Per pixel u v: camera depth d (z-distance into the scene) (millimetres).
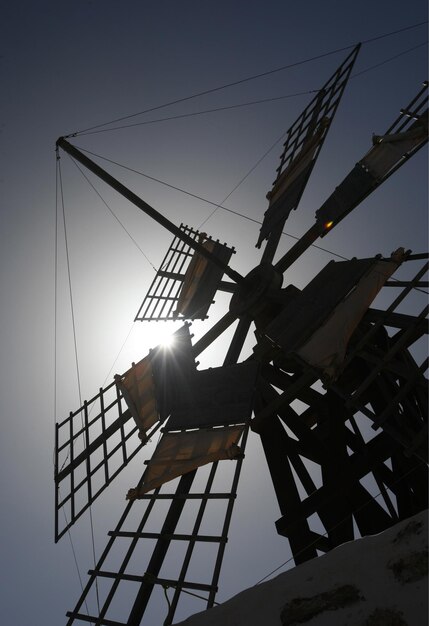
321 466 8383
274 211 11789
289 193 11570
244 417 7578
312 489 8344
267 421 8344
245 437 7266
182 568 5793
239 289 10156
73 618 6051
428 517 3152
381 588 3227
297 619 3566
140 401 9742
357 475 7836
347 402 6914
